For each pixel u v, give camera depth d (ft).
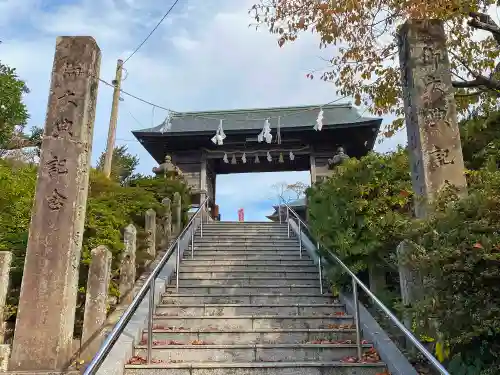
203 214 50.93
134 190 33.86
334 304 23.94
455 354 13.08
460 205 11.96
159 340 19.81
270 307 23.68
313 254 32.60
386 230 21.79
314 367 16.51
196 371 16.34
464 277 11.23
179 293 26.04
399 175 24.59
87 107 19.19
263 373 16.34
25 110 40.98
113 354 16.75
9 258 18.28
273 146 61.36
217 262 32.09
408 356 16.93
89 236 23.47
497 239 10.54
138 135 58.70
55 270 17.03
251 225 46.60
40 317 16.49
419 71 18.83
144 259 28.78
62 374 15.67
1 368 16.05
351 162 26.13
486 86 23.13
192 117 67.92
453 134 17.92
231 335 20.03
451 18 22.68
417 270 13.30
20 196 24.09
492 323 10.51
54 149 18.44
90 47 19.92
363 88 28.04
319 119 45.96
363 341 19.35
